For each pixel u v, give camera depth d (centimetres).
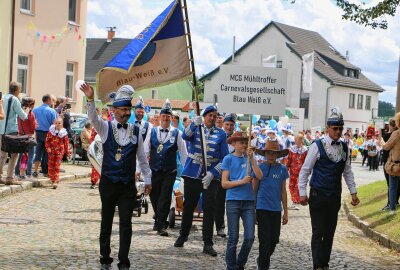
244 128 2441
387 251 1177
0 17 2755
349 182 919
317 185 895
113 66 1077
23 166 1767
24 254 919
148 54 1116
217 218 1174
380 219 1437
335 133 891
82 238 1081
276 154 839
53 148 1767
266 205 834
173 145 1155
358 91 7631
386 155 1590
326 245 902
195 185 1045
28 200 1511
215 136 1053
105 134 807
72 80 3322
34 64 3000
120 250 805
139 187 1388
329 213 898
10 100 1579
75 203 1523
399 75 1912
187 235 1061
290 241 1217
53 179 1772
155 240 1111
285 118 2395
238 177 848
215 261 964
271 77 937
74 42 3284
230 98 942
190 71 1120
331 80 7094
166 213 1163
